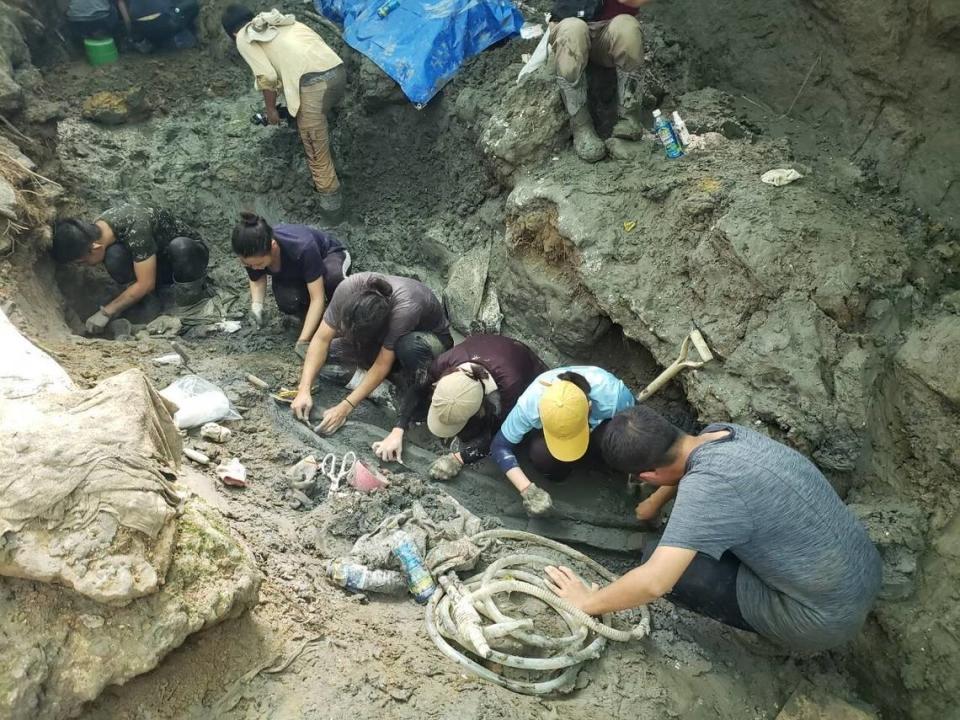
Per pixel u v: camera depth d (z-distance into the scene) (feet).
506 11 15.93
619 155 13.55
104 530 6.96
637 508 11.16
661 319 12.00
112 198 16.34
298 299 14.38
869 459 10.66
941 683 9.28
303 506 10.46
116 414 7.84
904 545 9.96
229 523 9.31
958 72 12.00
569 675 8.86
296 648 8.04
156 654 6.91
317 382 13.39
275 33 15.11
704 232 12.10
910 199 12.44
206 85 18.75
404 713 7.73
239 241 12.92
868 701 9.83
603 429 11.03
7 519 6.82
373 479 10.94
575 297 13.17
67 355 11.71
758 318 11.32
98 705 7.00
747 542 8.45
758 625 9.18
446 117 16.03
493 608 9.02
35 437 7.29
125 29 18.83
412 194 16.80
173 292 15.34
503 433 11.08
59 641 6.75
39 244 13.33
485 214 15.43
